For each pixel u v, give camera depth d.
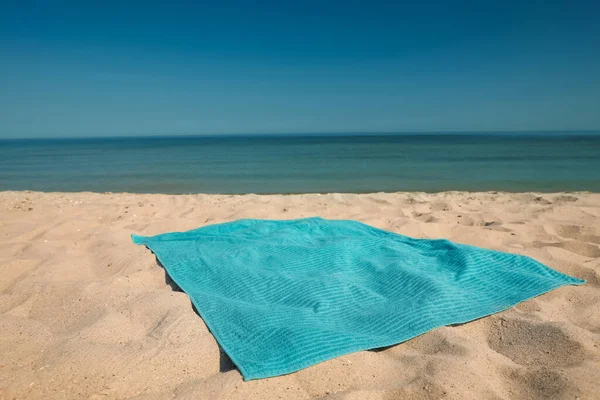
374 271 3.14
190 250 3.69
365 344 2.08
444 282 2.83
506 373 1.89
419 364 1.94
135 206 6.48
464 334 2.32
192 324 2.31
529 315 2.47
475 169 15.03
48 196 8.02
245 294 2.78
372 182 11.87
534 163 17.25
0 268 3.33
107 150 42.91
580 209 5.63
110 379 1.82
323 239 4.05
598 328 2.37
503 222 4.91
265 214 5.71
